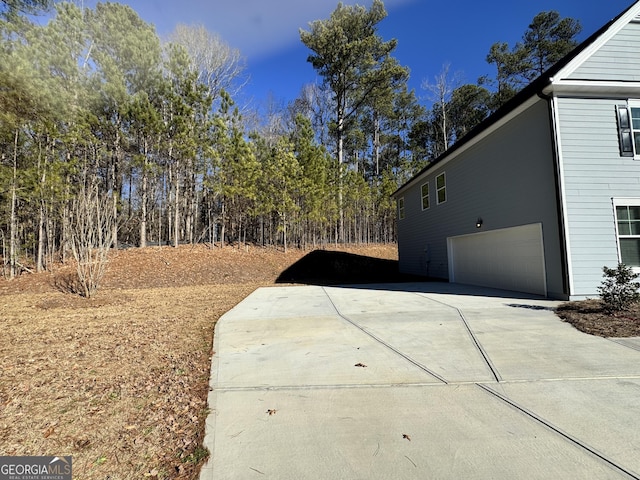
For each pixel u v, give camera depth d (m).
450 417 2.52
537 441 2.18
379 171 31.92
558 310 6.26
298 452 2.11
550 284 7.73
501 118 8.88
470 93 27.28
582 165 7.43
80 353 4.21
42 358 4.02
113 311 7.23
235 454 2.11
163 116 15.19
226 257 15.59
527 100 7.91
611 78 7.54
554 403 2.71
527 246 8.52
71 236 9.41
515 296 8.21
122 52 13.39
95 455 2.14
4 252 12.07
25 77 7.92
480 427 2.37
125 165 16.33
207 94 18.33
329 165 19.95
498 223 9.50
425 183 14.69
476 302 7.57
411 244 16.33
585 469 1.90
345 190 20.48
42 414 2.66
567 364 3.58
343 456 2.06
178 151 14.84
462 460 2.00
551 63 24.27
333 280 14.38
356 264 17.73
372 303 7.89
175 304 8.16
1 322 6.10
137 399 2.94
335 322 5.90
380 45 21.70
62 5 11.70
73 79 11.27
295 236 19.89
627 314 5.51
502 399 2.80
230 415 2.62
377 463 1.98
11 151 11.31
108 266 12.84
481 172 10.33
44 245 13.25
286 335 5.07
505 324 5.39
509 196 9.03
